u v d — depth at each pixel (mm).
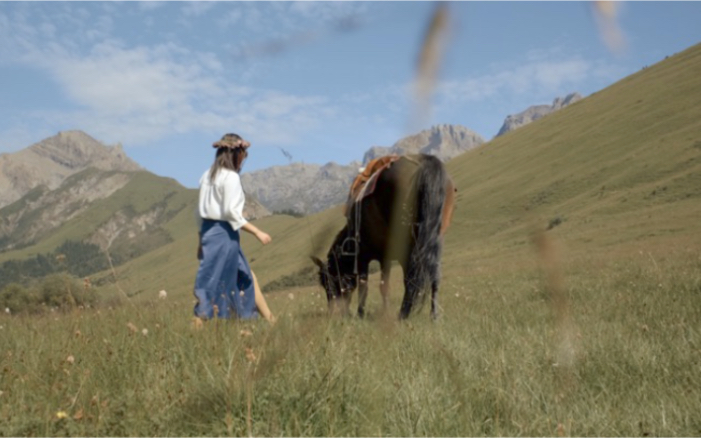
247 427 2961
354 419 3258
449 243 88938
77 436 3154
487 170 125750
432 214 6871
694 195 64438
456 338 5652
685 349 5254
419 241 6871
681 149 84875
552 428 3436
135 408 3465
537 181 101125
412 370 4168
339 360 3840
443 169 7043
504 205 97188
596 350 5094
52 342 5375
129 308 6875
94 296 6789
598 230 57812
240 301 6371
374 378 3248
